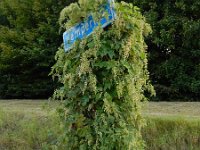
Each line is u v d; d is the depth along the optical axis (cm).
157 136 653
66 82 381
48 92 1503
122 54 364
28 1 1527
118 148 361
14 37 1463
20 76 1513
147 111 866
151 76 1409
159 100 1362
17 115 815
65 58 391
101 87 364
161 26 1329
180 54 1360
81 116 373
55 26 1448
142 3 1381
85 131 369
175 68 1349
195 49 1329
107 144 359
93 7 370
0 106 1058
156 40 1312
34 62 1466
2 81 1543
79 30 381
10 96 1554
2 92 1547
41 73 1491
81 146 371
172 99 1365
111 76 364
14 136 720
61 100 391
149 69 1406
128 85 364
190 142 639
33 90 1497
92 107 371
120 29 364
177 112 855
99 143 363
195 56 1322
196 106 995
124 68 366
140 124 382
